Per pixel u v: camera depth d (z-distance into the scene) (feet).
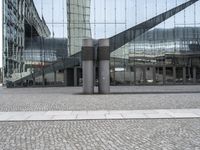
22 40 151.43
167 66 156.66
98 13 153.79
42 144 27.32
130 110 50.60
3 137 30.71
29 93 99.45
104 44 91.40
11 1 152.15
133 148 25.34
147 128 34.76
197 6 156.35
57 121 41.37
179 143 26.89
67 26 152.66
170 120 40.75
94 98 74.23
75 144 27.12
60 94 90.89
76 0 152.87
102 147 25.85
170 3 155.84
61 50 152.76
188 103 60.29
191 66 157.17
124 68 155.22
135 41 155.53
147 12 155.43
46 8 152.35
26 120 42.27
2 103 65.41
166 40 156.25
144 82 155.84
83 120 41.91
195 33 156.76
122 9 154.51
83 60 91.40
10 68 151.23
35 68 151.84
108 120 41.55
